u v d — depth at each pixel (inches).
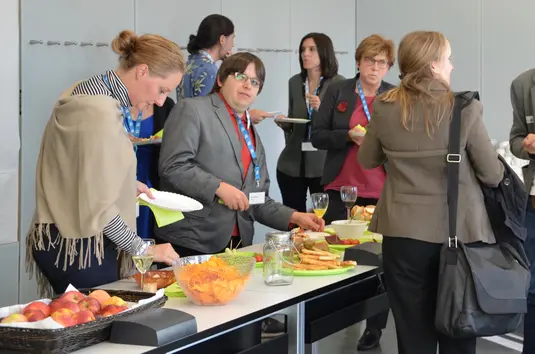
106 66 195.6
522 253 94.0
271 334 84.7
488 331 90.1
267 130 243.4
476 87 227.6
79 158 79.4
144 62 86.2
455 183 91.7
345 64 266.2
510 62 218.2
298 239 108.7
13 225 169.0
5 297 168.2
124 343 65.4
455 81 233.9
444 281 90.5
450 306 89.8
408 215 94.3
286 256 92.2
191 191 114.6
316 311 92.2
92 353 62.7
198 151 118.1
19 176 179.9
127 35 88.3
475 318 89.3
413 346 97.0
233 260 84.5
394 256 96.2
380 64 160.6
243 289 82.7
